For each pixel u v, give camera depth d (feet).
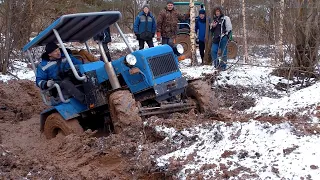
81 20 23.15
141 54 22.12
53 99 23.59
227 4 46.75
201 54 44.60
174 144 18.33
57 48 24.13
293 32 30.78
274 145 16.31
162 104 21.86
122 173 17.48
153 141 19.47
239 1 51.72
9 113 28.55
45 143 22.75
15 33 39.73
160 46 23.08
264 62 45.73
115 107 20.53
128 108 20.29
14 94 31.91
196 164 15.99
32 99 31.86
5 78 36.70
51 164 19.31
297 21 30.32
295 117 20.26
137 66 22.24
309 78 30.68
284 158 15.15
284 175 14.14
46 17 46.98
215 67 37.63
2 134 24.95
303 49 30.76
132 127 19.98
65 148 20.83
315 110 20.72
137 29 40.52
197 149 17.29
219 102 27.32
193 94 23.25
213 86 31.94
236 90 30.99
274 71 35.22
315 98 22.86
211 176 14.94
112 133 21.98
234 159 15.83
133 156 18.29
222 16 37.81
